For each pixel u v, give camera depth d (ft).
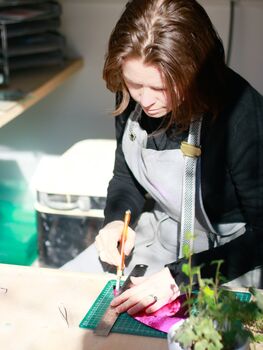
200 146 6.20
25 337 4.75
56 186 8.13
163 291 5.27
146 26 5.30
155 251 7.12
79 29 10.50
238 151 6.03
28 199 11.01
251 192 6.13
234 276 5.98
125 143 6.93
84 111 10.95
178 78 5.38
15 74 10.05
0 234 10.04
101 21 10.40
